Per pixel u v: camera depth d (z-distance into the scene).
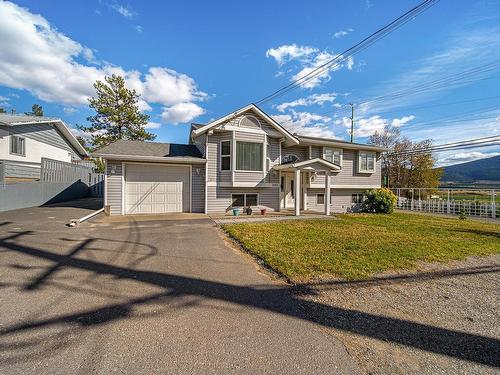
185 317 2.85
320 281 4.05
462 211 16.27
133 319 2.76
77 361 2.06
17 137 14.82
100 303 3.11
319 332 2.63
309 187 15.35
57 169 16.33
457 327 2.81
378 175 17.92
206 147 12.45
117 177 11.45
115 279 3.89
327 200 13.09
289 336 2.54
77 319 2.72
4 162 11.62
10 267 4.25
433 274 4.53
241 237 7.03
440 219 13.13
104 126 25.36
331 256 5.33
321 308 3.18
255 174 12.95
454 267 4.95
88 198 19.98
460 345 2.48
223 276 4.18
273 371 2.03
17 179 13.98
